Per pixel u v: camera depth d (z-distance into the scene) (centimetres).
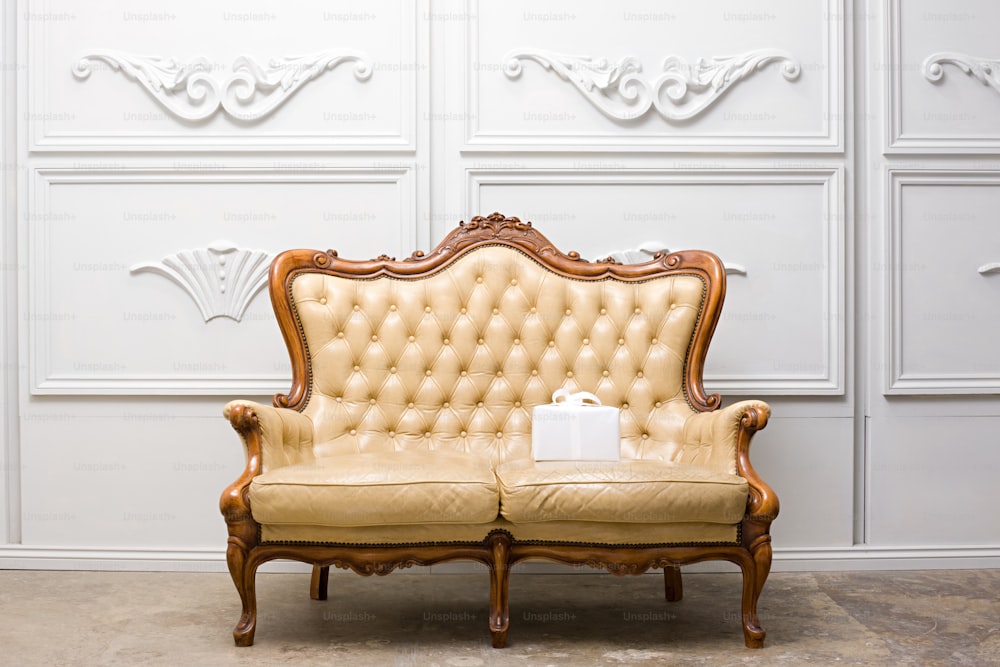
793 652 203
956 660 197
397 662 196
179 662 195
